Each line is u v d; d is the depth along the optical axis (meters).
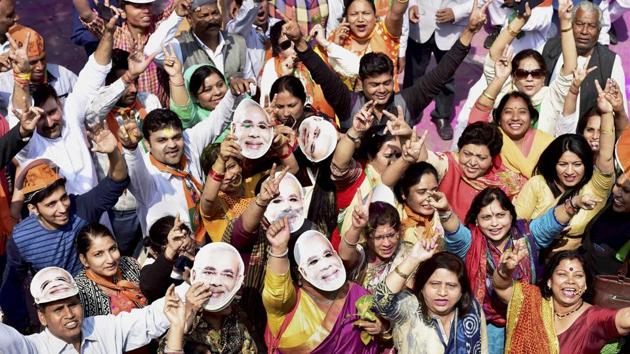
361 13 9.11
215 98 8.21
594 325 6.23
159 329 6.08
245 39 9.58
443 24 10.58
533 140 8.00
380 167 7.50
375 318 6.29
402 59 10.30
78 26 10.16
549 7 10.49
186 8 8.80
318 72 8.03
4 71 8.46
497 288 6.52
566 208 6.91
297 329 6.35
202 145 7.86
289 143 7.50
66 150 7.75
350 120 8.19
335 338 6.34
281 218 6.39
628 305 6.61
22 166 7.62
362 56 8.71
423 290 6.09
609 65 9.00
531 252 6.87
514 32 8.61
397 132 7.18
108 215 7.81
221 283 6.09
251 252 6.74
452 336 6.10
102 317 6.07
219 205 7.21
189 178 7.48
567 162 7.33
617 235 7.29
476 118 8.36
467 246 6.73
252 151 7.09
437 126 10.78
